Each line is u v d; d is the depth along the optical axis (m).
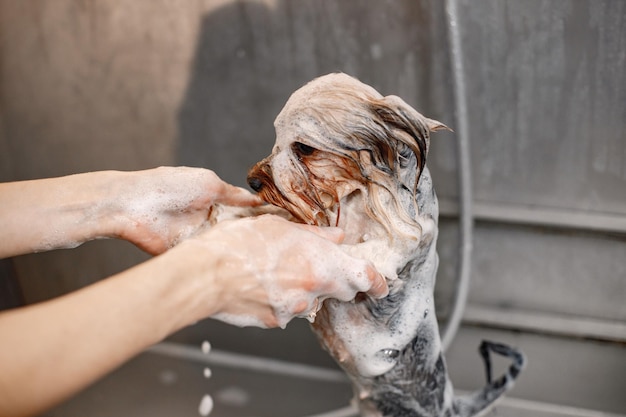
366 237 0.72
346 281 0.69
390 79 1.10
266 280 0.65
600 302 1.17
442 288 1.21
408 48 1.08
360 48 1.09
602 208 1.12
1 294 1.30
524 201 1.14
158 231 0.76
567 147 1.09
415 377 0.83
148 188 0.76
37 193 0.74
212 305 0.63
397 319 0.78
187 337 1.31
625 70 1.03
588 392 1.20
